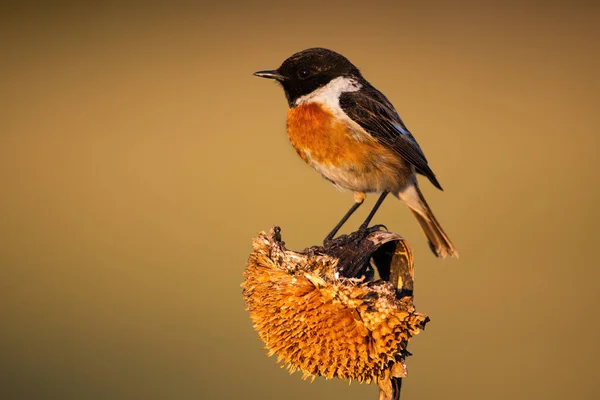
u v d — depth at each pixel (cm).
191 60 2281
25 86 2056
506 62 2198
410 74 2038
